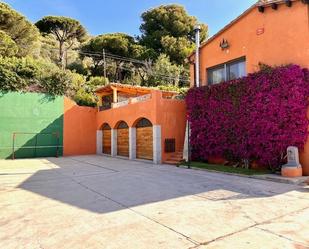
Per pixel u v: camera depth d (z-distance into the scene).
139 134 17.47
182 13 46.56
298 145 9.99
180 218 5.37
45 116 21.34
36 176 11.01
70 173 11.76
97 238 4.46
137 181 9.52
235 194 7.35
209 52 14.82
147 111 15.98
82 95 26.88
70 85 26.08
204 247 4.03
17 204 6.64
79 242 4.32
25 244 4.27
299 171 9.47
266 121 10.80
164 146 15.34
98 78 37.03
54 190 8.24
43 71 25.12
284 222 5.07
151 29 47.69
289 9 10.89
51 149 21.34
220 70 14.27
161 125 15.31
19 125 20.34
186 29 45.56
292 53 10.69
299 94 9.92
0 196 7.50
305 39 10.26
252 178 9.87
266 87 10.83
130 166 13.97
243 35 12.82
